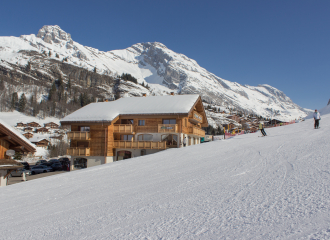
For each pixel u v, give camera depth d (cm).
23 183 1416
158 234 442
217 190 712
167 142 3991
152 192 796
